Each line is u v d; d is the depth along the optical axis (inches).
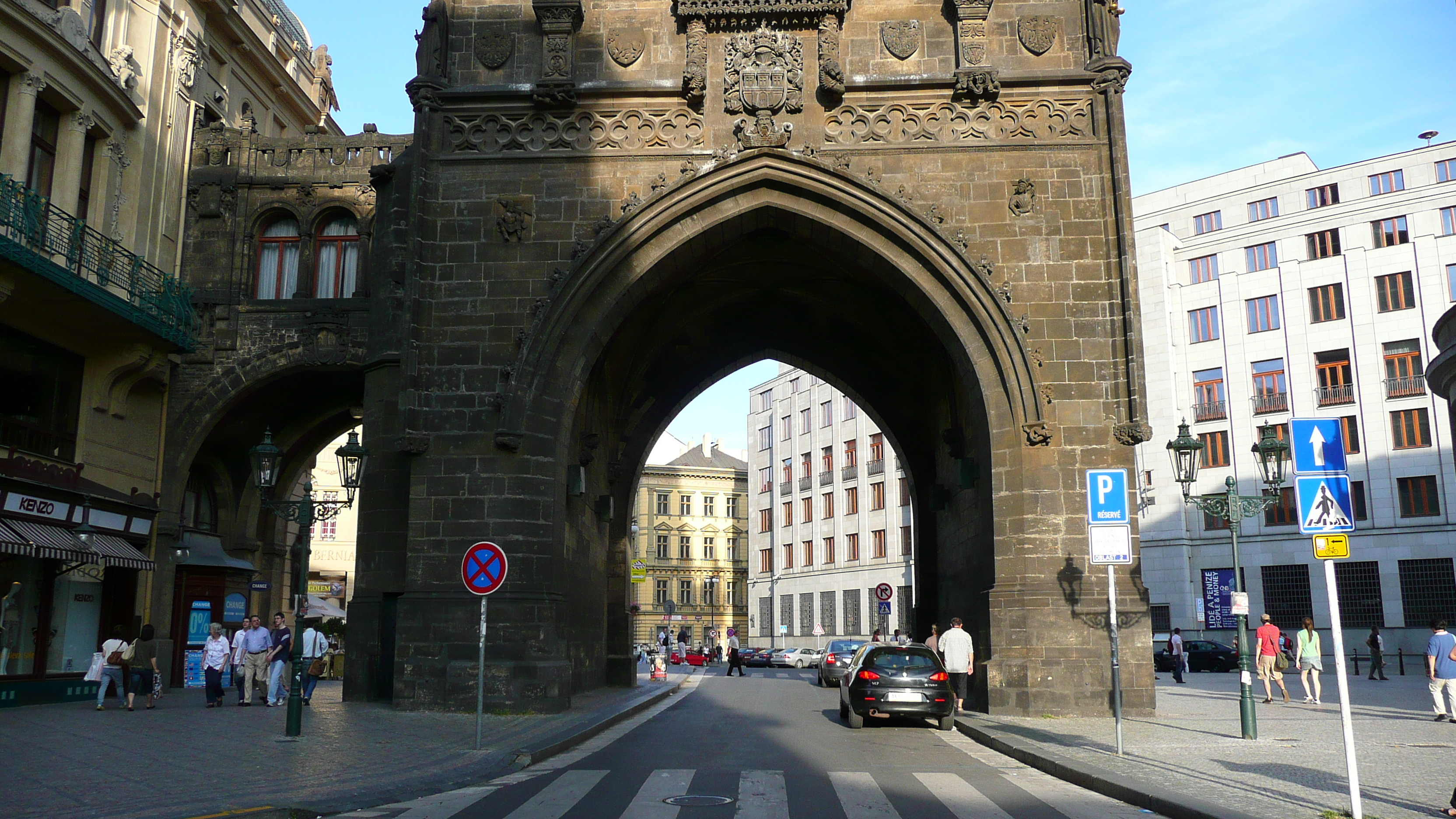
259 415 1132.5
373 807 382.3
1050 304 792.3
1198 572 2066.9
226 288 1058.1
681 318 1098.7
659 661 1414.9
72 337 904.9
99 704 777.6
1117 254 791.1
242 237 1067.9
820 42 827.4
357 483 730.8
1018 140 813.9
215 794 384.8
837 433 2775.6
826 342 1159.0
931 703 681.0
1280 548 1979.6
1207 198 2381.9
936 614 1129.4
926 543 1147.3
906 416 1167.6
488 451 784.9
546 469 786.2
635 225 807.7
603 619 1162.6
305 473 1296.8
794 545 2942.9
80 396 928.3
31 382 873.5
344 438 1994.3
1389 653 1815.9
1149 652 740.7
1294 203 2240.4
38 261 775.7
